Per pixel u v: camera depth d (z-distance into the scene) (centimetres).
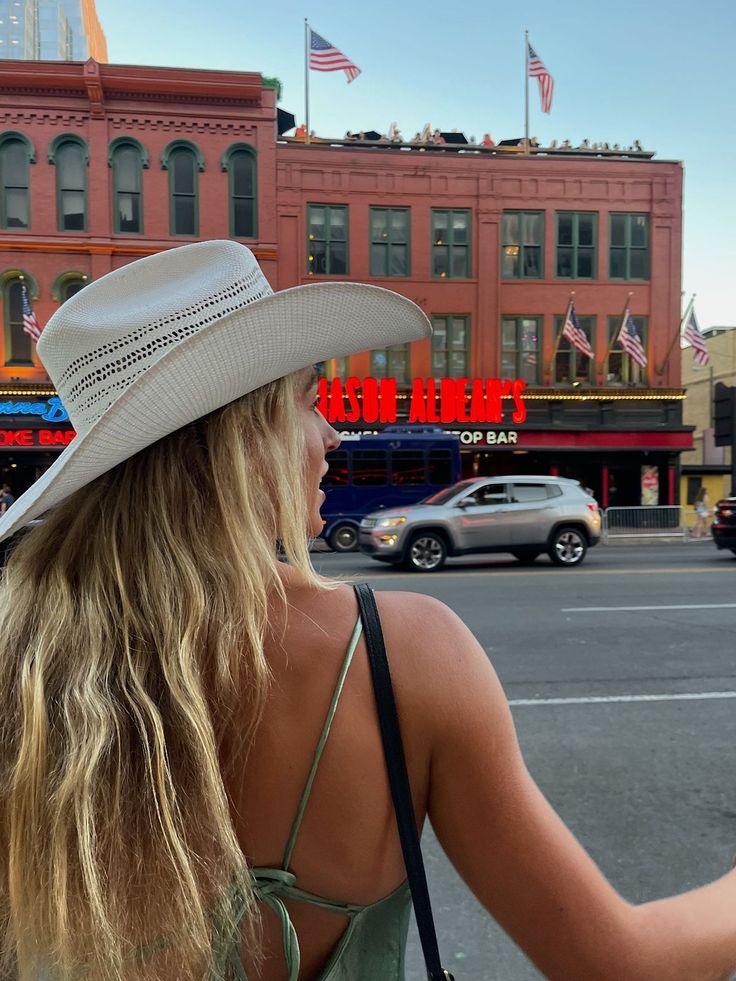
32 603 77
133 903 65
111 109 1903
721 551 1509
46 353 87
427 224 2062
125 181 1930
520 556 1307
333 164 2016
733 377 3181
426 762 74
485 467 2181
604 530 1812
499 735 75
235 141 1956
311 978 72
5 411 1881
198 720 67
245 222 1981
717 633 666
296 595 78
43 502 78
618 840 293
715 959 73
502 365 2111
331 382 1983
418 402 2030
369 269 2048
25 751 67
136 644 72
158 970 67
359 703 72
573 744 395
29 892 66
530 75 2097
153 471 79
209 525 77
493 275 2080
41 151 1894
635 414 2108
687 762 370
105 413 72
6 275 1900
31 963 70
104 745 66
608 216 2111
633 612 768
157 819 65
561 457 2136
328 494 1587
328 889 72
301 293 78
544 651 600
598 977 70
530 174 2078
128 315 81
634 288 2122
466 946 237
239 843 72
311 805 71
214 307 83
